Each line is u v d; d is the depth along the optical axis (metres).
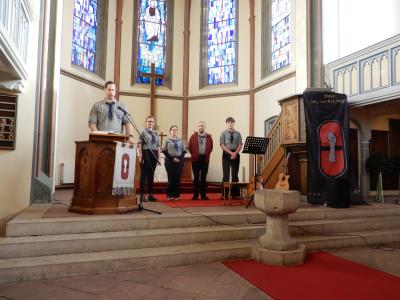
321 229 5.27
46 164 6.33
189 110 12.69
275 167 7.64
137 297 3.12
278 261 4.09
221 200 7.03
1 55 4.30
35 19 6.08
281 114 7.54
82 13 10.62
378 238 5.27
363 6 7.26
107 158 4.88
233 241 4.70
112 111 5.19
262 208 4.31
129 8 12.33
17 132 5.77
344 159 6.42
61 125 9.47
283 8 10.23
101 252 4.06
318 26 8.24
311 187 6.41
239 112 11.71
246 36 11.88
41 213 4.85
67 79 9.70
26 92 5.90
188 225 4.86
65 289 3.30
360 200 6.91
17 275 3.49
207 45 12.81
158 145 6.58
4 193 5.65
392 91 6.30
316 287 3.38
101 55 11.52
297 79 8.84
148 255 3.96
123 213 4.91
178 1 12.83
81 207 4.85
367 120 7.91
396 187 8.60
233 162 6.98
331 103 6.57
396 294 3.21
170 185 6.95
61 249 3.95
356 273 3.82
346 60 7.45
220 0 12.65
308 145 6.47
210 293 3.23
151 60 12.67
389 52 6.40
